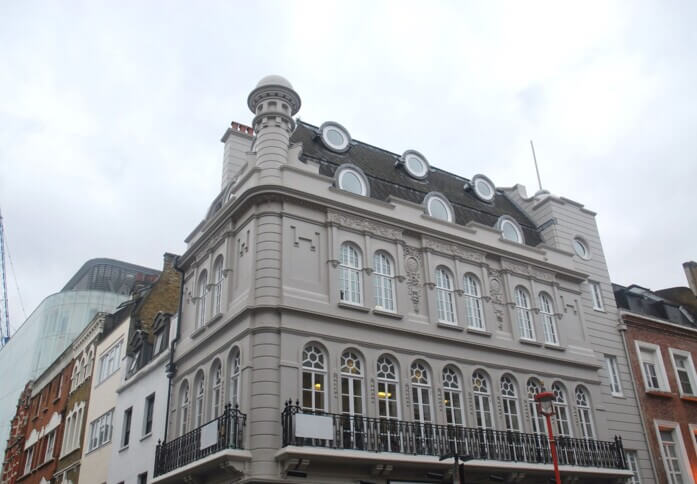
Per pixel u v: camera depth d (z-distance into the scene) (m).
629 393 22.98
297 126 21.45
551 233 24.42
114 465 22.45
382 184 20.98
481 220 22.92
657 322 25.64
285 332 15.36
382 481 14.88
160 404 20.02
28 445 35.19
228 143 22.42
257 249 16.48
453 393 17.80
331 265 16.98
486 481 16.73
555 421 19.67
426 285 18.80
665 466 22.25
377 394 16.22
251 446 14.03
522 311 21.03
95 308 61.41
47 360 58.59
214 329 17.30
